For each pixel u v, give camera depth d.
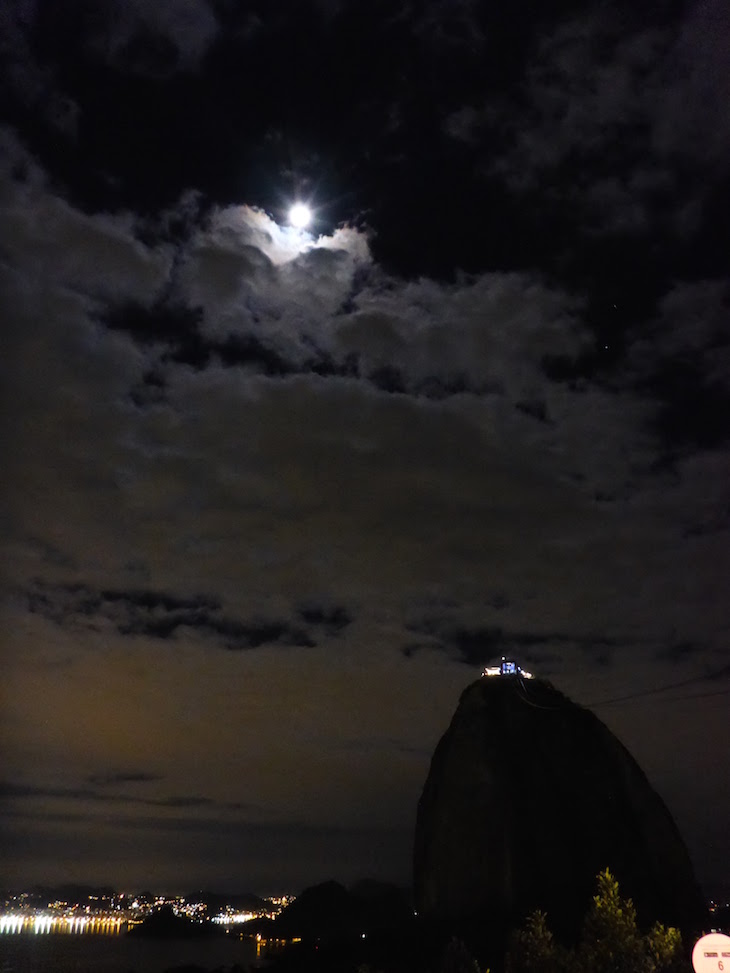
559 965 23.62
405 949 35.91
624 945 22.55
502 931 34.56
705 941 13.90
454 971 24.50
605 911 23.64
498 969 30.94
